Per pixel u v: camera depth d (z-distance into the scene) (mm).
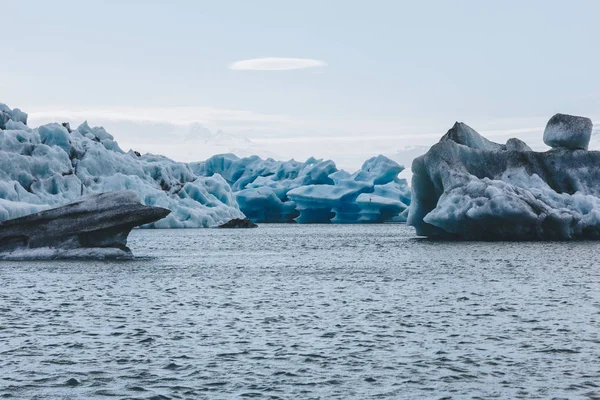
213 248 75938
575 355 22016
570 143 80938
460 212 73125
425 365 21016
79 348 23094
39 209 77312
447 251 66000
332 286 39406
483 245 72250
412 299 33875
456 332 25562
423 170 81375
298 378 19750
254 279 43156
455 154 77062
